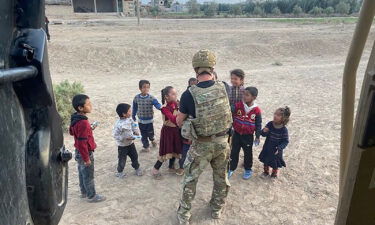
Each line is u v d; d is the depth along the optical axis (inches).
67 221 141.9
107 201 158.1
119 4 2018.9
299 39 845.2
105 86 444.8
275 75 526.6
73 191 168.4
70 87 294.2
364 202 27.7
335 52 793.6
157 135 249.1
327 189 167.5
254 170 189.0
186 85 450.0
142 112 208.5
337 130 260.8
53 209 49.2
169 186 172.1
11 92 40.1
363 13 27.6
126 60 601.6
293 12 1937.7
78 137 140.3
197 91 117.5
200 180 178.2
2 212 36.5
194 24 1304.1
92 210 150.6
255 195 162.2
